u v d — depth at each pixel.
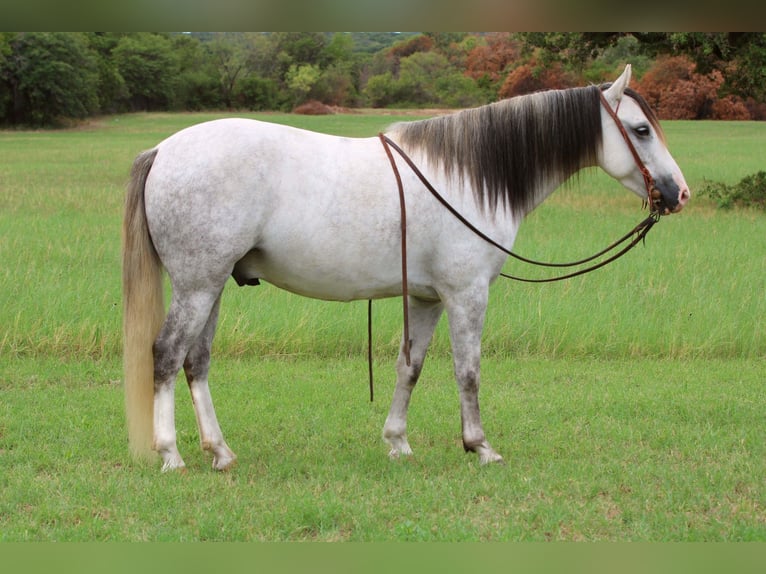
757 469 5.24
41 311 8.14
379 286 5.12
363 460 5.39
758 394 6.96
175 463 5.02
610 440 5.89
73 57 58.28
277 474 5.08
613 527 4.43
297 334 8.12
